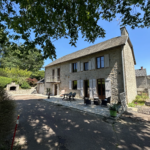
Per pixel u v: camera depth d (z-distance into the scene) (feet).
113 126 13.74
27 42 12.71
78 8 10.19
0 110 10.66
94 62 33.63
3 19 10.28
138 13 12.42
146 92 44.52
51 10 10.37
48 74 56.80
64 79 45.60
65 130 12.53
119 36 34.71
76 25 13.71
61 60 49.73
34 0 8.60
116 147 9.18
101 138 10.70
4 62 76.23
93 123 14.79
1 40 12.04
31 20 10.11
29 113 19.72
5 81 53.26
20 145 9.29
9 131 11.24
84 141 10.12
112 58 29.19
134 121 15.56
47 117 17.42
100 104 26.61
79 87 38.06
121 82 26.63
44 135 11.27
